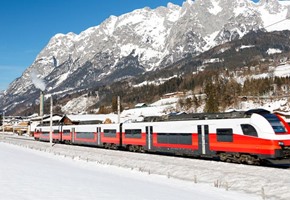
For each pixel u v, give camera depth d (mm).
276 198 18219
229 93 133750
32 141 79625
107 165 34312
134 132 44250
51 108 59688
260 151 26422
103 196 15219
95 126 55125
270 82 149000
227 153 29766
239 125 28297
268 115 27156
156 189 19484
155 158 35906
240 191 20406
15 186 16281
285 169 23953
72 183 19031
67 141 66875
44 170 25891
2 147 61500
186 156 37812
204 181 24125
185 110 139250
